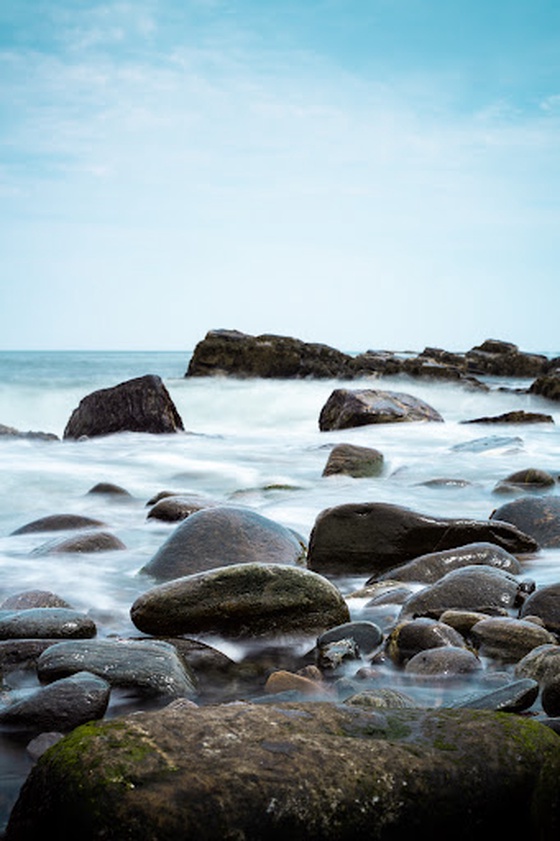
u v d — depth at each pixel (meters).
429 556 5.72
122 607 5.08
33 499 9.58
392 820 2.19
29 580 5.71
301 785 2.18
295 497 9.15
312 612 4.61
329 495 9.28
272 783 2.17
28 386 28.66
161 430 15.77
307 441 15.28
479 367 42.88
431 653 3.96
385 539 6.21
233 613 4.52
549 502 6.93
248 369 35.22
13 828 2.24
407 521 6.23
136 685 3.57
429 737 2.42
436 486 9.62
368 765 2.27
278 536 6.07
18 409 24.12
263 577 4.62
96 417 15.89
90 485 10.55
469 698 3.36
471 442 13.87
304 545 6.53
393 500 8.95
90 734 2.33
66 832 2.10
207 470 11.67
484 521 6.29
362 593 5.38
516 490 9.12
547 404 26.86
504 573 5.17
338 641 4.31
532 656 3.78
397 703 3.34
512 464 11.70
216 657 4.25
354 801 2.18
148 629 4.54
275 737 2.35
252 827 2.10
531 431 16.44
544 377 27.31
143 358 124.31
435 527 6.19
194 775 2.17
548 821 2.28
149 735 2.32
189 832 2.06
